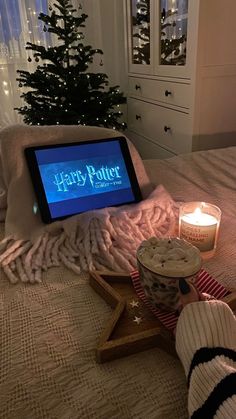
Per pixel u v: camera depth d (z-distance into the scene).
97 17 2.48
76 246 0.66
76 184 0.79
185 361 0.38
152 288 0.46
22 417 0.38
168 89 1.88
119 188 0.84
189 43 1.58
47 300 0.53
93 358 0.43
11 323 0.48
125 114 2.62
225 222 0.78
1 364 0.42
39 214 0.75
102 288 0.53
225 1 1.48
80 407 0.38
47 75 2.01
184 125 1.78
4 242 0.67
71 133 0.87
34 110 2.02
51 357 0.43
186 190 0.97
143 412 0.38
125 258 0.62
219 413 0.31
